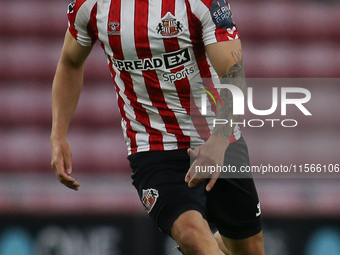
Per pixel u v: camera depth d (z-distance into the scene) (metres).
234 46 8.37
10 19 24.38
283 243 16.23
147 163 9.16
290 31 24.16
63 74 9.98
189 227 7.78
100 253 16.09
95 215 16.34
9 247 16.31
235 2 24.84
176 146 9.12
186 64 8.72
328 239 16.38
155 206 8.58
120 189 18.17
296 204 16.89
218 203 9.80
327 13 24.58
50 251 16.22
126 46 8.62
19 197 17.08
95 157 20.45
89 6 8.82
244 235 10.11
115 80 9.34
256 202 10.02
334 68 23.16
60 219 16.45
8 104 22.06
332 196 17.34
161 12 8.45
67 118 9.96
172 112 9.02
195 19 8.41
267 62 23.22
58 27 24.47
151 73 8.74
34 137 21.33
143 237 16.06
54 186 18.31
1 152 20.66
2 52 23.50
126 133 9.61
